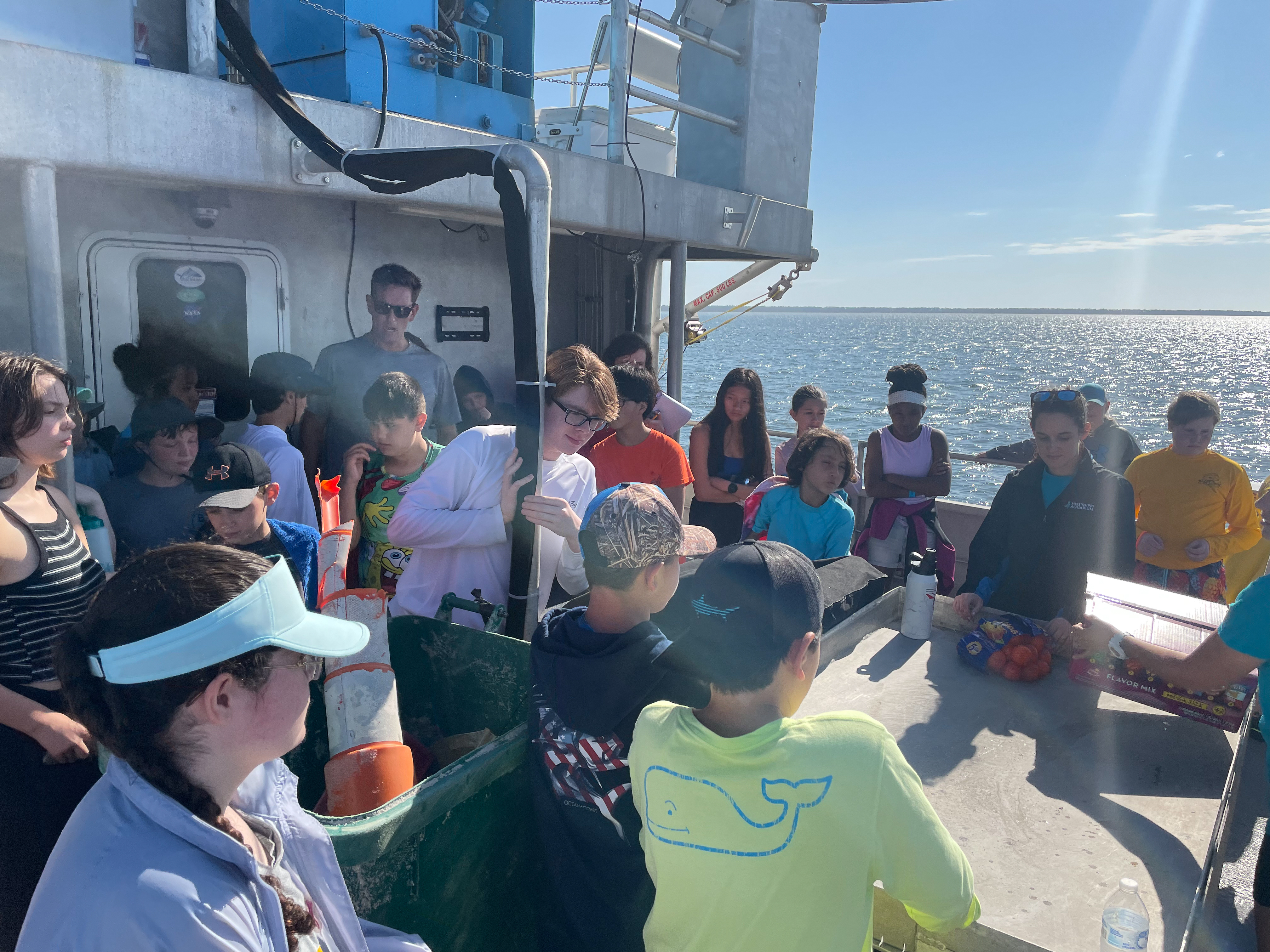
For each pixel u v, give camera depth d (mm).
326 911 1296
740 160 5840
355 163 2779
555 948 1836
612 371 3848
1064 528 3195
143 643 938
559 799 1721
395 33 4246
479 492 2656
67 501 2305
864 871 1276
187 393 3682
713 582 1365
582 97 5730
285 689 1035
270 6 4277
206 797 1014
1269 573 2064
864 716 1354
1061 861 1772
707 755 1327
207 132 3008
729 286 7328
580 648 1686
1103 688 2533
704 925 1336
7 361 2051
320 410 4336
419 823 1607
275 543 2695
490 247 5488
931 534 4719
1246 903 3014
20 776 2045
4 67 2459
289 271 4426
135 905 908
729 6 5801
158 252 3889
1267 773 2232
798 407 5207
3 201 3379
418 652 2355
